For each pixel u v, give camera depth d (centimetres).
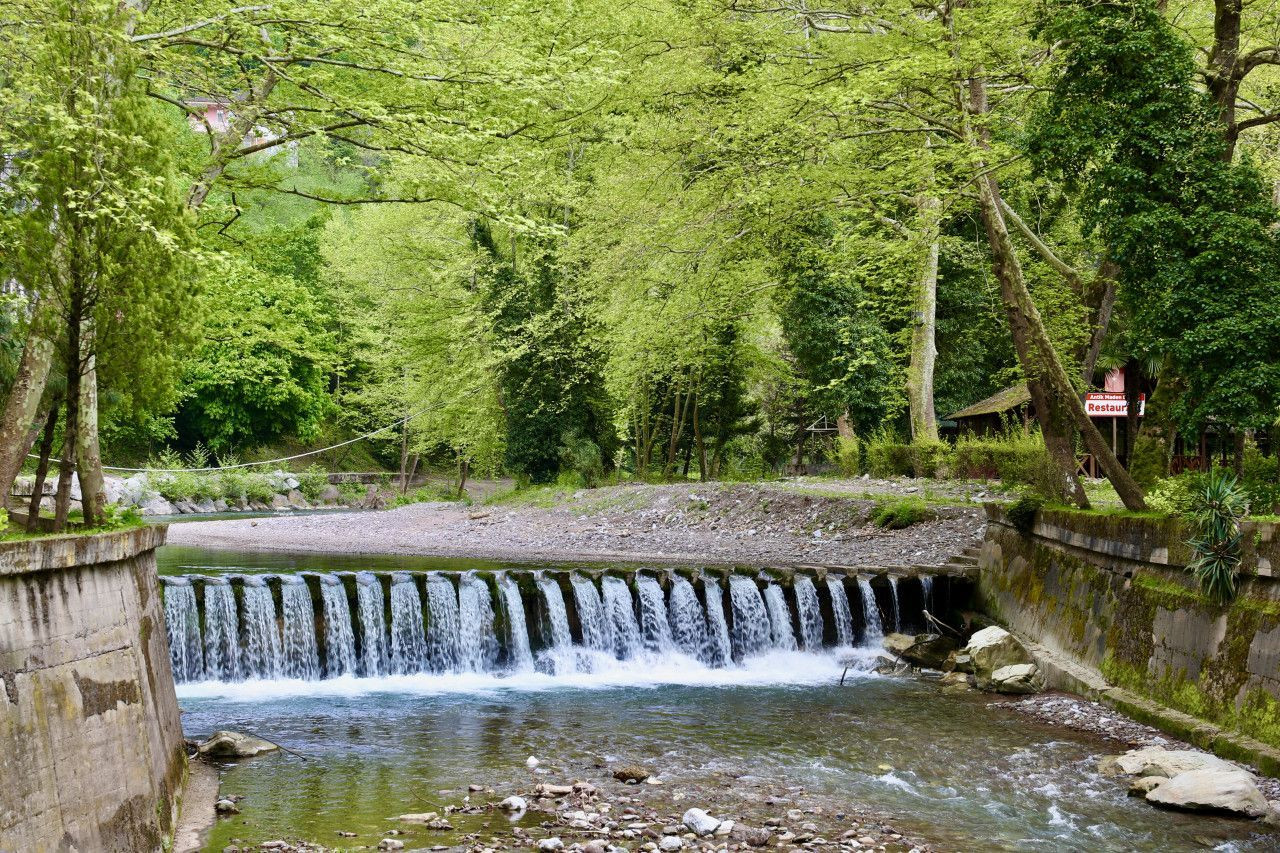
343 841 761
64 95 736
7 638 550
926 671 1477
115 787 639
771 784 928
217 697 1295
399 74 1053
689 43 1853
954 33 1362
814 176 1562
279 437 4931
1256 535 959
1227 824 820
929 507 2095
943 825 818
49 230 713
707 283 2088
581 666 1496
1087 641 1266
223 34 1030
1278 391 1052
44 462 776
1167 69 1166
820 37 1922
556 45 1171
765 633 1563
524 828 797
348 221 5119
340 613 1430
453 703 1273
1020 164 1467
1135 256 1170
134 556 738
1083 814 844
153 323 755
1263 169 1861
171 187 775
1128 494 1280
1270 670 922
